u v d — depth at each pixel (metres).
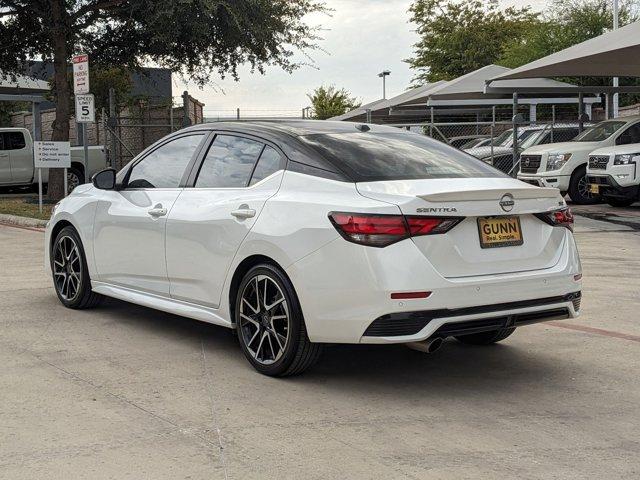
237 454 3.84
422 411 4.50
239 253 5.16
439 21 49.00
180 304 5.82
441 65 49.28
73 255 7.05
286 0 18.89
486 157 20.59
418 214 4.49
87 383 4.95
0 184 21.67
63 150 15.40
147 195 6.18
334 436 4.09
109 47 20.06
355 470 3.66
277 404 4.59
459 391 4.88
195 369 5.27
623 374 5.25
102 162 22.12
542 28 36.59
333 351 5.79
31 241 12.12
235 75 20.27
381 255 4.44
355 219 4.51
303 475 3.60
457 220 4.59
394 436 4.10
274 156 5.32
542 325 6.64
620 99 37.66
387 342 4.46
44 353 5.65
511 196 4.79
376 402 4.64
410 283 4.40
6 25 19.64
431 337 4.52
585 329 6.48
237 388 4.87
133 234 6.18
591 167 16.55
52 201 18.78
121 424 4.23
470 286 4.54
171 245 5.78
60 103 18.20
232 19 17.64
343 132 5.62
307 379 5.08
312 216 4.72
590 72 20.14
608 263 9.91
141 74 22.03
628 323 6.69
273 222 4.93
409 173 5.01
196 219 5.54
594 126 18.91
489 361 5.56
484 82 22.48
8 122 36.94
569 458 3.83
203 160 5.87
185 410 4.46
